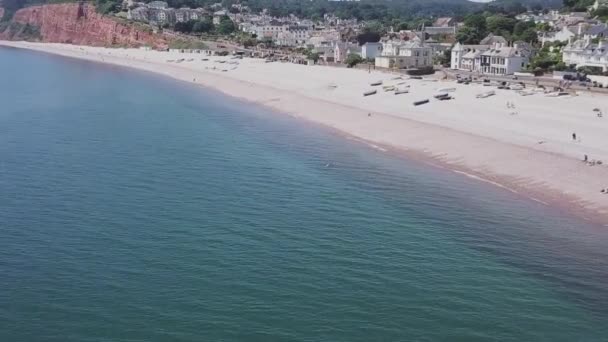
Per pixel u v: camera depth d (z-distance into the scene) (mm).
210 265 44469
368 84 138125
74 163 72500
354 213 56125
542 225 53188
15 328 36438
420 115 100750
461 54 173375
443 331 36500
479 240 50062
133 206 57281
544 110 95375
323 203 58844
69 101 125125
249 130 94750
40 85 155000
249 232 50938
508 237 50656
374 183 65875
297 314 37938
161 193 61250
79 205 57500
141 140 85812
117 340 35250
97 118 104188
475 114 97062
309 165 73250
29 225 52250
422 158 76875
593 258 46656
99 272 43312
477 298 40375
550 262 46000
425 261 45844
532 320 37938
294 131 94312
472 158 74562
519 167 69375
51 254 46344
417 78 146625
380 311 38500
